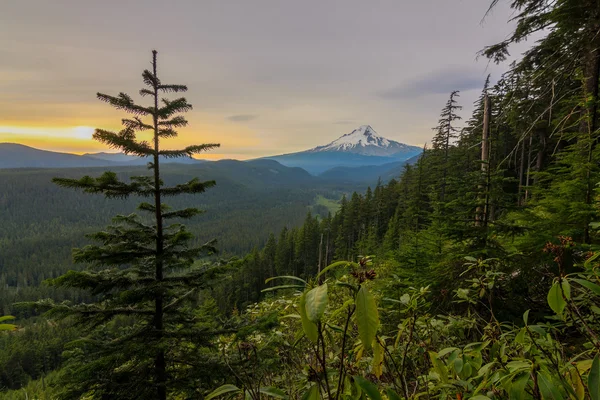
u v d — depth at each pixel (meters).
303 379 2.16
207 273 4.65
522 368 1.29
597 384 1.11
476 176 4.89
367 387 1.18
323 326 1.30
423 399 2.00
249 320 4.81
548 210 4.73
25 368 53.25
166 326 4.82
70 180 4.01
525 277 3.75
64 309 4.18
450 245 5.32
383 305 3.17
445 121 26.48
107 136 4.14
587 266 1.88
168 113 4.59
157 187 4.64
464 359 1.67
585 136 4.39
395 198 41.38
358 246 29.34
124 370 4.39
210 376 4.04
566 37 5.87
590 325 1.83
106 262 4.40
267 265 59.19
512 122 7.49
